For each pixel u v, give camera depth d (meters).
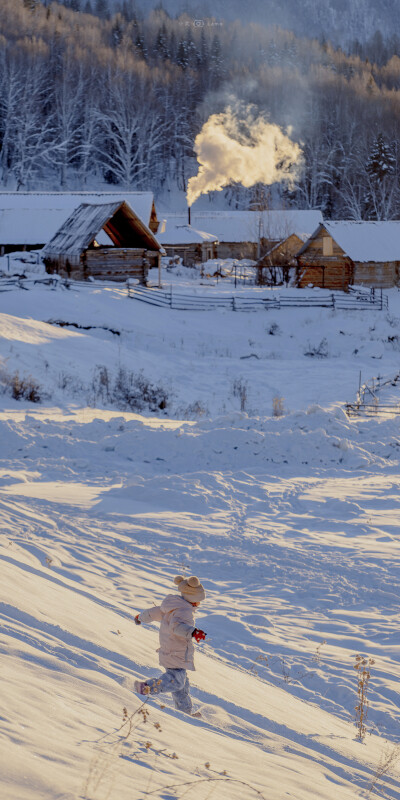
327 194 120.44
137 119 119.62
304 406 31.75
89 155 121.56
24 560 8.38
